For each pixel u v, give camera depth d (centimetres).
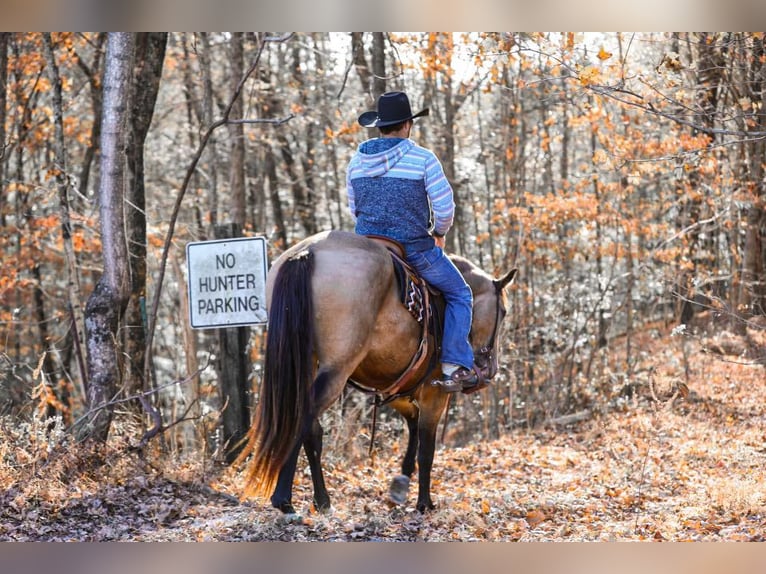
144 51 1080
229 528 566
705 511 662
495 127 1842
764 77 1062
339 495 718
